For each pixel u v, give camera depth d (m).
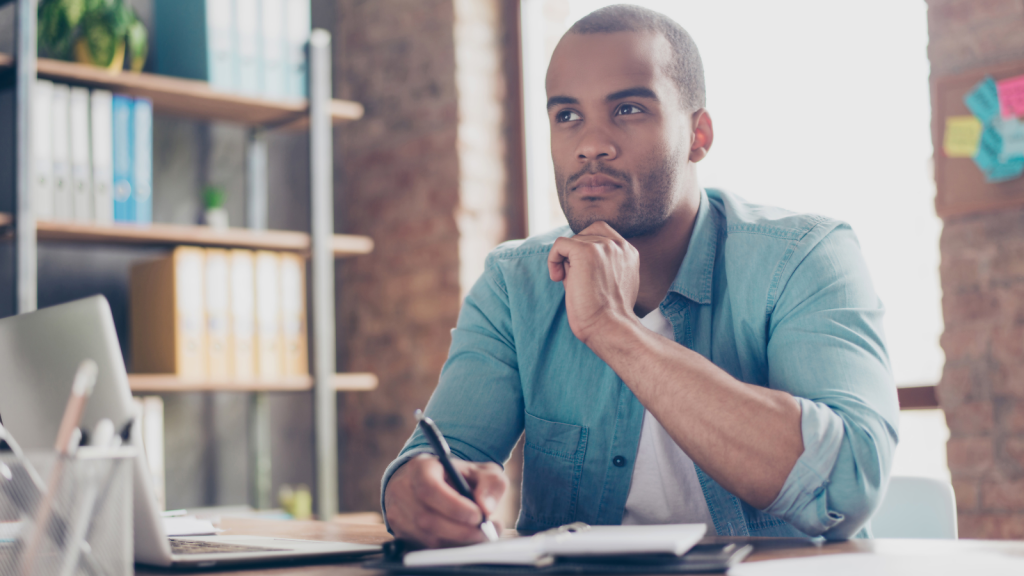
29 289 2.23
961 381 2.22
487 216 3.04
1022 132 2.16
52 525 0.64
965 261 2.24
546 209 3.14
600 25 1.19
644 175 1.16
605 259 1.07
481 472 0.93
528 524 1.26
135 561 0.86
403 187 3.13
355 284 3.24
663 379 0.97
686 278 1.24
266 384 2.58
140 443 0.79
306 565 0.87
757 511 1.15
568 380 1.26
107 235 2.40
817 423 0.93
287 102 2.71
